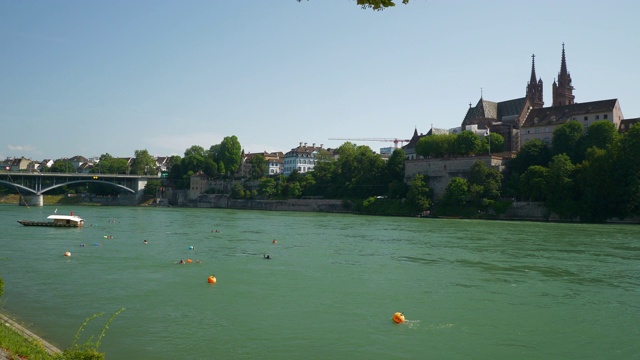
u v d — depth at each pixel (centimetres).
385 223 10469
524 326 2744
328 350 2350
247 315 2906
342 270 4372
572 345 2453
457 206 13162
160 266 4509
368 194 16575
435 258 5094
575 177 11294
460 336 2569
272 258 5066
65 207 17925
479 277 4069
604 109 14038
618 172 10300
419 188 14150
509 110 18650
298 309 3048
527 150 13538
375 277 4059
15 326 2453
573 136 12962
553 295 3438
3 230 7838
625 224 10094
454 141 15138
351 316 2905
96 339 2444
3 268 4344
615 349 2405
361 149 18500
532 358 2286
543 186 11500
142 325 2691
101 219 11094
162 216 12812
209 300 3250
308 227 9250
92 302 3162
